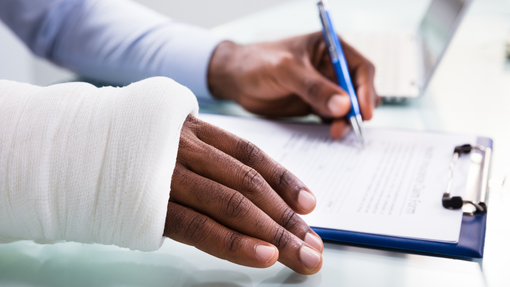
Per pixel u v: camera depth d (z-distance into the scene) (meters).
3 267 0.41
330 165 0.58
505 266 0.39
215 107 0.86
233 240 0.37
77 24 1.00
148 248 0.38
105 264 0.41
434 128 0.70
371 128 0.69
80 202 0.37
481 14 1.26
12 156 0.38
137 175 0.36
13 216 0.39
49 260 0.42
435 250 0.41
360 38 1.04
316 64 0.82
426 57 0.87
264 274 0.39
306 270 0.37
